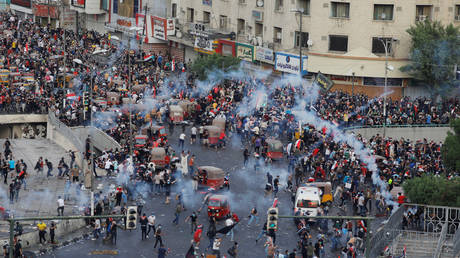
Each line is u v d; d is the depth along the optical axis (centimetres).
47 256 5688
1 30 14062
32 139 9544
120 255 5728
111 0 14812
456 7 10575
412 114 9381
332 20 10656
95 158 8050
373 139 8381
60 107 9781
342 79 10619
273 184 7231
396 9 10438
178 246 5903
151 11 13838
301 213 6322
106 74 11188
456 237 5753
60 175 7719
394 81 10481
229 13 12425
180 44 13362
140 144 8112
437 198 6197
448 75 10081
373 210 6762
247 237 6128
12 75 10506
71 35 14112
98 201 6750
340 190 6781
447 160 6750
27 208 6638
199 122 9319
